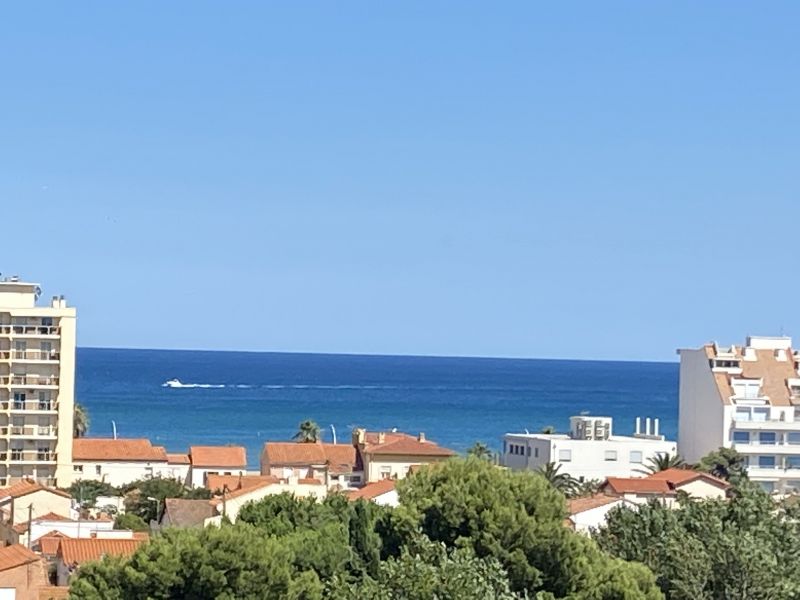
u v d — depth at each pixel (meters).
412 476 110.25
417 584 87.75
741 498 125.12
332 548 99.19
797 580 109.38
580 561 99.88
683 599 106.38
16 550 116.75
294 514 116.19
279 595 87.75
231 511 159.12
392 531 102.56
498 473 106.81
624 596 97.62
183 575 86.44
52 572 128.75
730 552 107.50
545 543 99.50
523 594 96.38
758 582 106.44
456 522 101.56
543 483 106.69
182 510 158.38
